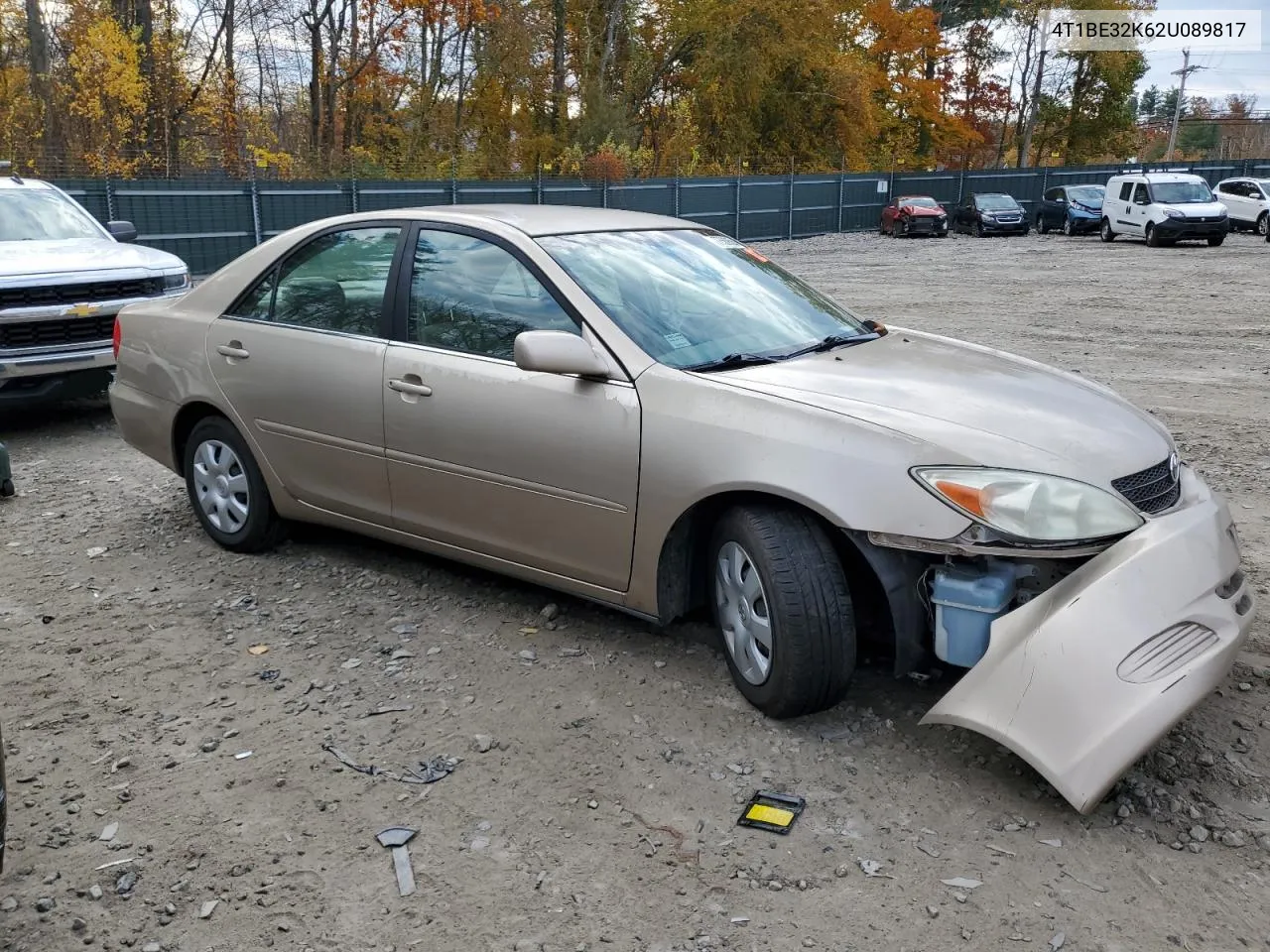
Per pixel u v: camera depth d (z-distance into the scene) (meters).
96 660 4.23
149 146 32.44
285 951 2.64
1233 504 6.10
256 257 5.16
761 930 2.67
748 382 3.66
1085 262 24.88
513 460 4.07
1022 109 65.00
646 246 4.48
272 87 41.31
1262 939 2.62
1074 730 2.91
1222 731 3.52
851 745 3.49
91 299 8.02
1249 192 31.41
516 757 3.47
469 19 40.88
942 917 2.71
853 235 40.88
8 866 2.97
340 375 4.62
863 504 3.25
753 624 3.57
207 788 3.33
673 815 3.15
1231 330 13.28
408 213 4.67
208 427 5.30
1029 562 3.27
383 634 4.42
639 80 46.81
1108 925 2.67
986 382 3.77
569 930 2.69
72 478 6.95
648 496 3.71
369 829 3.12
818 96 47.78
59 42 32.75
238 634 4.46
